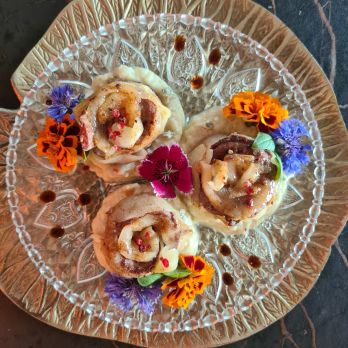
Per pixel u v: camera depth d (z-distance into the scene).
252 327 0.40
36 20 0.39
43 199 0.38
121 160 0.36
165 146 0.36
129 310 0.38
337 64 0.42
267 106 0.35
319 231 0.40
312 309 0.42
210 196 0.33
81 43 0.37
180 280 0.34
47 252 0.38
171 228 0.34
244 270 0.39
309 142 0.39
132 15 0.39
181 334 0.40
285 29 0.39
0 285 0.38
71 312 0.39
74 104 0.35
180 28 0.38
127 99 0.33
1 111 0.38
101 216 0.36
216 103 0.39
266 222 0.39
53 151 0.34
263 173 0.33
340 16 0.41
